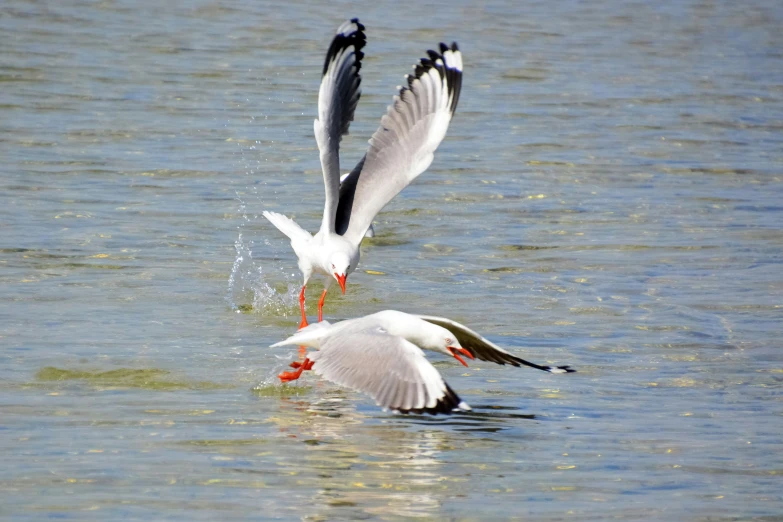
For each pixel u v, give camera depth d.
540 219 17.78
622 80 30.17
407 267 15.27
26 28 32.81
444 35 35.44
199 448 9.01
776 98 28.61
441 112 12.41
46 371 10.78
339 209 13.16
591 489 8.43
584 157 22.09
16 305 12.91
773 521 7.89
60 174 19.09
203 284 14.20
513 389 10.78
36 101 24.42
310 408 10.09
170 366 11.11
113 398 10.15
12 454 8.73
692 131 24.70
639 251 16.17
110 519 7.63
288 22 36.44
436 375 8.37
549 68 31.25
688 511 8.05
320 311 13.07
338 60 12.42
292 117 24.44
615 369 11.45
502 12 40.94
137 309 13.08
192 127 23.11
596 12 42.12
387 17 38.38
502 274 15.01
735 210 18.61
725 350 12.08
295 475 8.51
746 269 15.31
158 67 28.91
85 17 35.31
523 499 8.20
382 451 9.09
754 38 37.94
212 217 17.19
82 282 13.94
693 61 33.47
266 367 11.27
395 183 12.59
